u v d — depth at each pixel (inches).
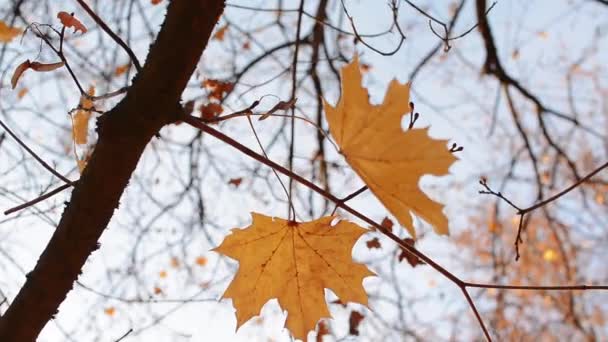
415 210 30.3
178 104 30.6
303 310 35.2
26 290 30.2
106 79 69.4
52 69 31.5
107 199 30.5
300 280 35.1
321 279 35.0
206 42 30.6
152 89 30.3
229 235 34.7
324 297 35.1
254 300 35.0
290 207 34.7
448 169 29.8
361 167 30.8
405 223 30.7
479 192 34.9
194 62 30.5
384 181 30.4
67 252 30.2
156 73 30.4
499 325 98.9
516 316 109.9
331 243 34.8
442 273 31.7
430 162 30.0
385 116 30.4
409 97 30.4
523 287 31.7
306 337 35.1
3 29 38.9
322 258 34.9
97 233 30.6
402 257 54.4
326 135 31.1
